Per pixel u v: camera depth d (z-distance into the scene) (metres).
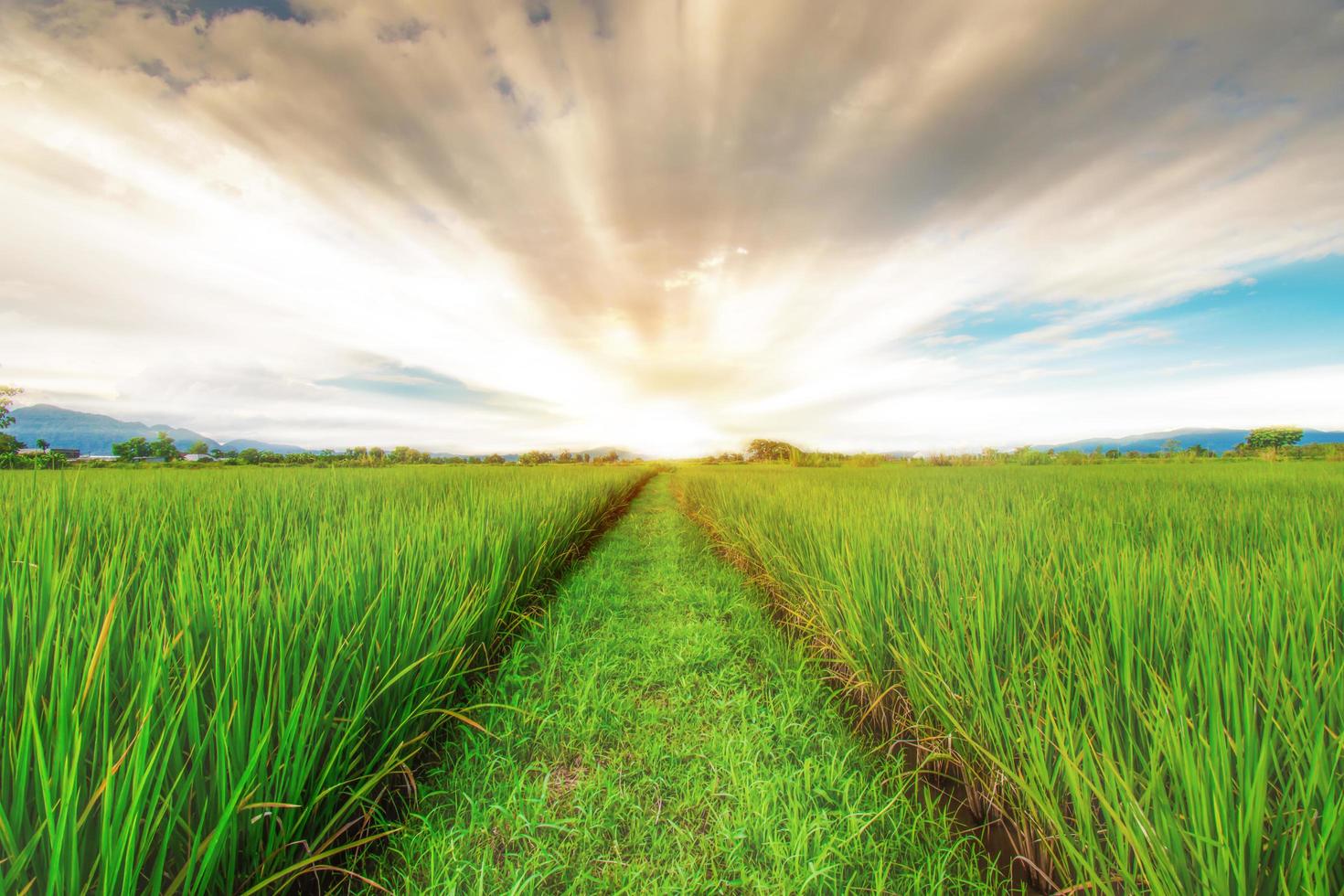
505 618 3.24
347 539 2.92
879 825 1.66
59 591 1.75
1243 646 1.70
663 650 3.19
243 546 3.15
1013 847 1.53
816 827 1.57
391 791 1.80
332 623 1.88
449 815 1.74
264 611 1.83
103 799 0.98
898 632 2.21
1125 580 2.14
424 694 2.05
